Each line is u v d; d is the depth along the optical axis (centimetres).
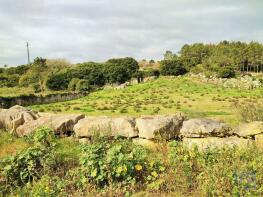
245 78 6838
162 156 714
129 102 4594
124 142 786
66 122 890
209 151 661
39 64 8094
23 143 862
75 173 640
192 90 5891
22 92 6862
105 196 577
